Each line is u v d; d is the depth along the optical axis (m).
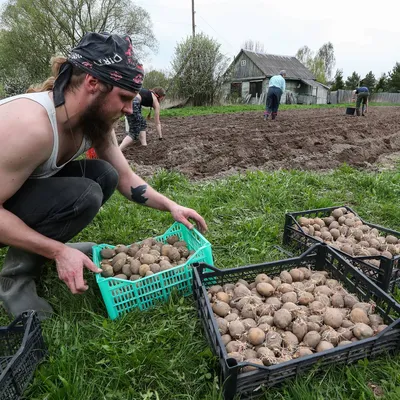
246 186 4.40
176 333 2.01
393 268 2.55
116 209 3.56
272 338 1.81
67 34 26.41
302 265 2.50
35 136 1.73
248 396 1.65
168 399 1.71
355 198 4.20
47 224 2.11
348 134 8.96
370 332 1.82
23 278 2.20
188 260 2.36
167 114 15.44
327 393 1.67
